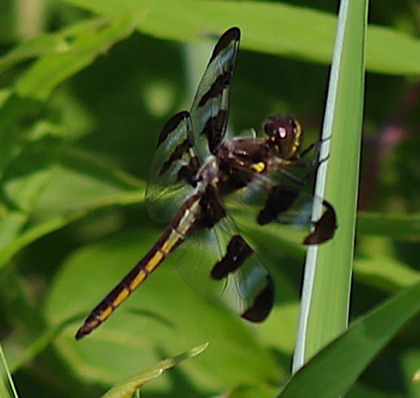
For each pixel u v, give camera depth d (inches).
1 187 51.1
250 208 49.8
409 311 47.7
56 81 51.1
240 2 51.6
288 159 49.9
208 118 50.0
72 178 52.3
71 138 53.3
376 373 51.8
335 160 48.9
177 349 50.9
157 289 51.1
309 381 47.8
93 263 51.5
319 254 48.8
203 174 49.9
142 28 51.5
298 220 49.3
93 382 51.0
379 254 52.8
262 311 49.7
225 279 49.9
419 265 53.0
